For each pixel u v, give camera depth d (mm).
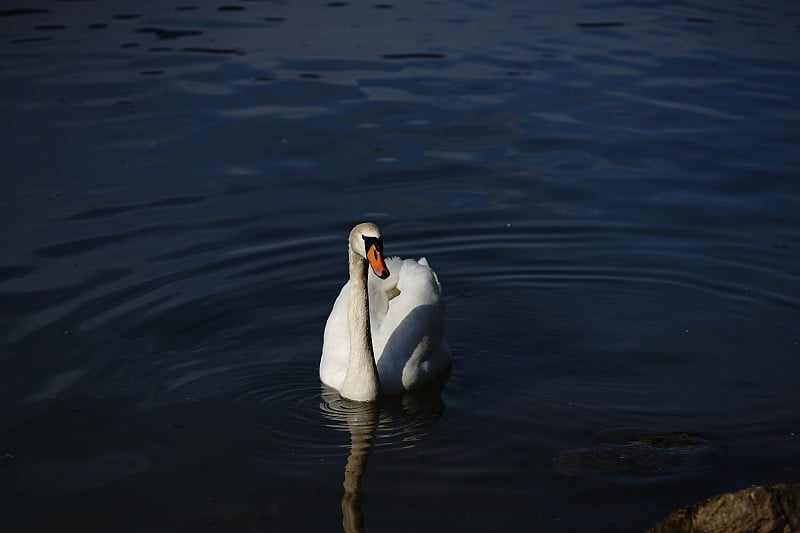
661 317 13852
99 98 20969
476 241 15898
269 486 10016
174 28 26281
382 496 9812
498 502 9633
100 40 25094
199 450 10711
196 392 11930
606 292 14562
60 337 12781
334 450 10766
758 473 10008
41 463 10375
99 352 12539
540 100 21438
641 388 12023
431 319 12719
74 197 16625
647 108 21016
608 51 24781
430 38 25656
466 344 13359
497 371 12633
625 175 18016
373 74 22812
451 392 12164
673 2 29984
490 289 14719
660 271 15023
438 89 21938
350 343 12000
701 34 26438
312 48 24641
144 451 10648
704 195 17250
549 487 9867
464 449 10719
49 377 11945
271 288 14359
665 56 24438
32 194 16641
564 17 28062
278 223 16109
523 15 28203
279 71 22922
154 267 14641
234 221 16125
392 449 10766
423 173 18016
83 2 28984
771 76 23000
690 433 10875
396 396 12234
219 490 9961
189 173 17688
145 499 9797
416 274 13141
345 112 20562
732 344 13055
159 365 12391
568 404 11695
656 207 16859
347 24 26875
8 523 9422
